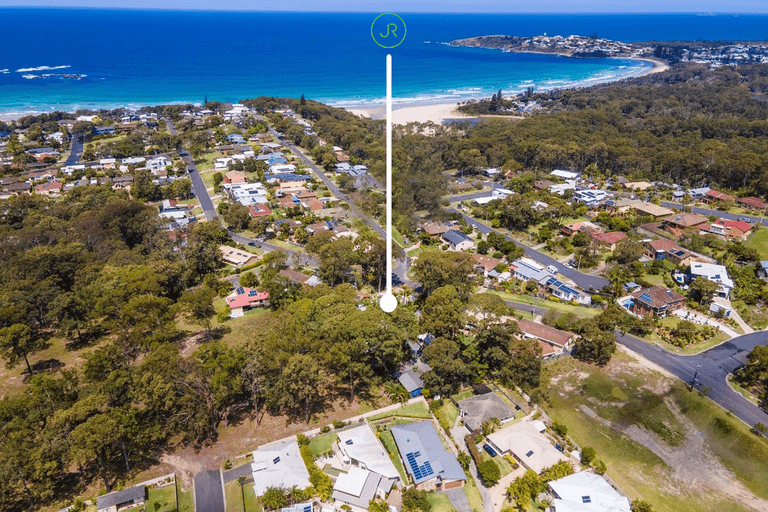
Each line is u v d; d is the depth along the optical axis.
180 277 96.50
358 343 62.47
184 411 57.22
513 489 50.31
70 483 52.69
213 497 51.06
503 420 61.66
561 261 110.25
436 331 72.56
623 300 91.62
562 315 85.31
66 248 97.19
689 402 66.94
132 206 118.06
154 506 49.25
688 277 98.38
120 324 80.31
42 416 54.25
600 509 48.09
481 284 99.19
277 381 59.94
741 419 64.06
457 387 68.00
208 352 62.84
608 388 69.50
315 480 51.09
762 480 55.41
